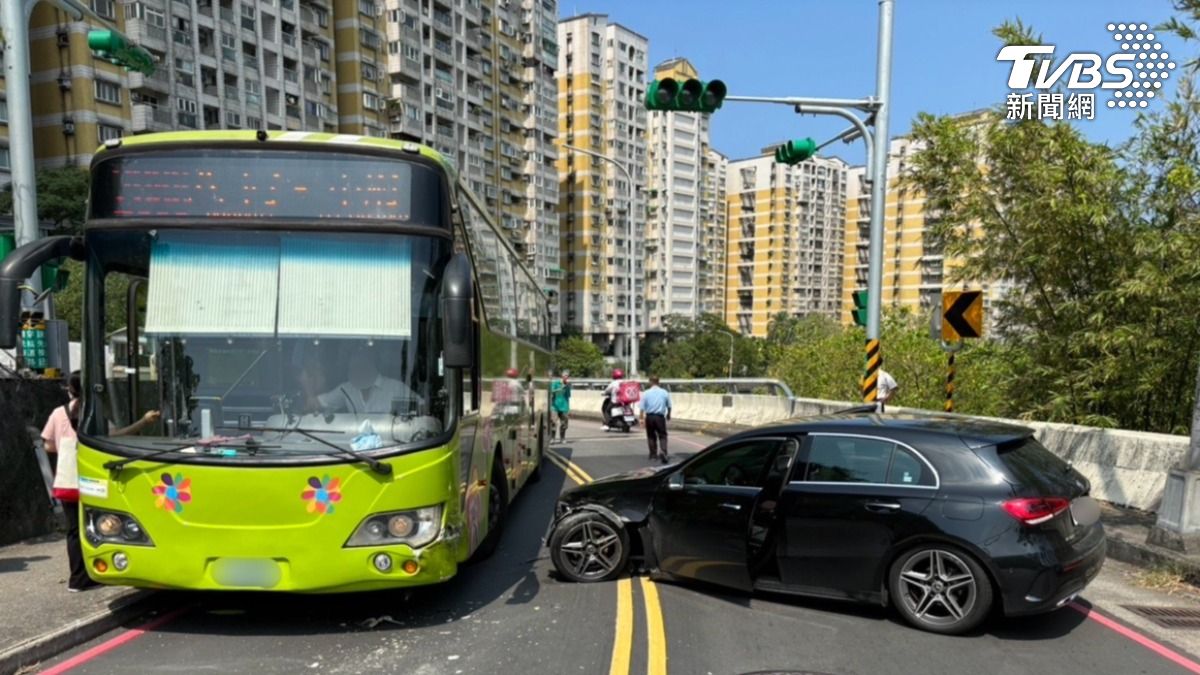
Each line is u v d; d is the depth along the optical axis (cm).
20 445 750
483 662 462
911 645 488
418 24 6644
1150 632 518
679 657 469
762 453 584
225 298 491
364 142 510
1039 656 472
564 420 1864
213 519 459
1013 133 949
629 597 591
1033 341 1031
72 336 2111
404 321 498
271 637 504
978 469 509
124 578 466
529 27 8444
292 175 501
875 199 1191
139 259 492
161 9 4278
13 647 455
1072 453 959
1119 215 925
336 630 518
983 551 488
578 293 9781
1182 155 859
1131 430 946
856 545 528
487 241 732
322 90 5622
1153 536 691
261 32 4984
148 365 484
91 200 499
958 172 1024
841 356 2153
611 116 9956
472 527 589
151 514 460
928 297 1139
